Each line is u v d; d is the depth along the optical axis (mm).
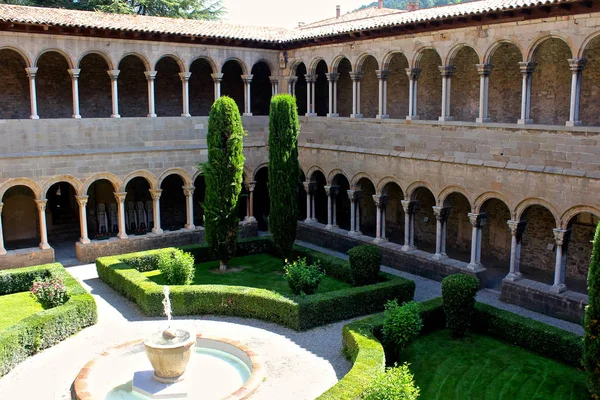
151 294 20734
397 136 27109
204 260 27766
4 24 25094
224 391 15211
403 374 13180
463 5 25047
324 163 31156
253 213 36125
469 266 24484
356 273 22812
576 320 20609
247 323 20234
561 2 19750
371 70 32781
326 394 13781
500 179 22828
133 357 17219
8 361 16625
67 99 30828
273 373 16312
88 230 33031
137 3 49156
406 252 27062
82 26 26438
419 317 17797
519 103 25625
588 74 22875
